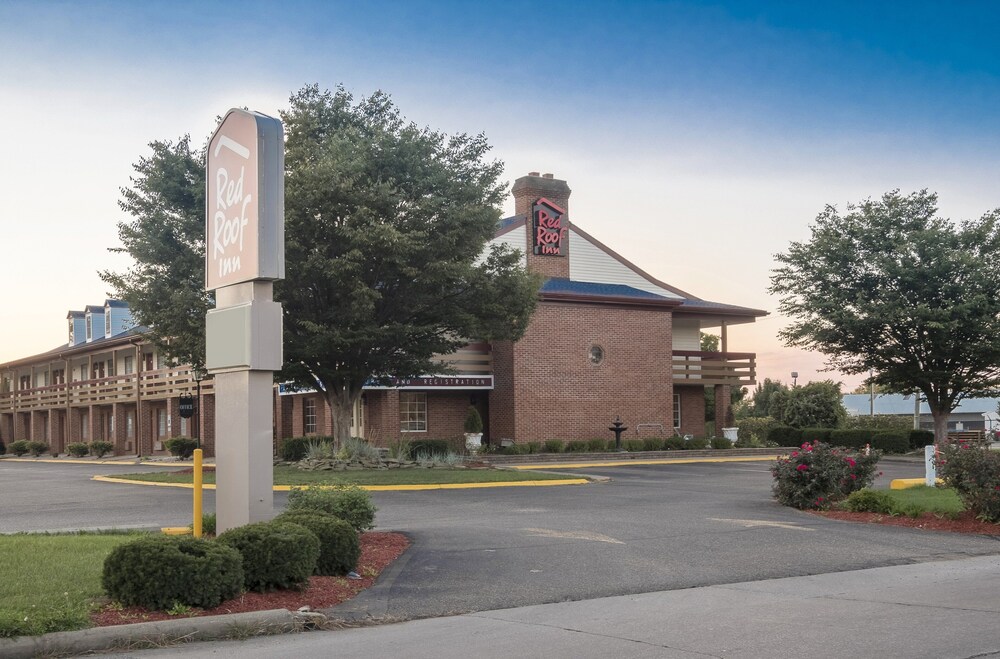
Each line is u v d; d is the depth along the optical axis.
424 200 24.09
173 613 7.97
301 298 24.38
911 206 37.97
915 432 39.84
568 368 35.44
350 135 24.70
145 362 46.94
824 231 38.84
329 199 23.23
